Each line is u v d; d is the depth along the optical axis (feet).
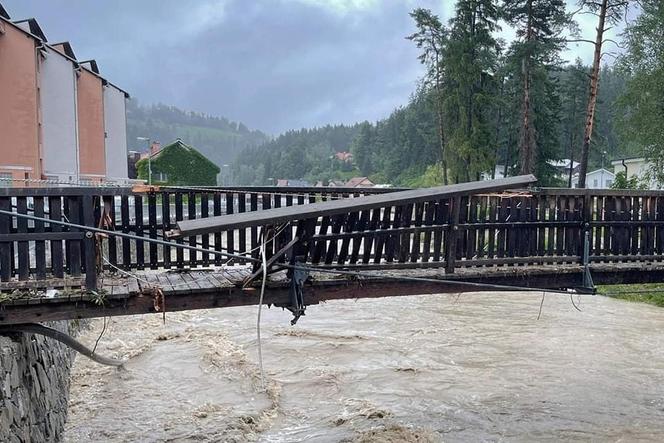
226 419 27.63
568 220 24.94
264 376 34.24
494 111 144.05
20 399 18.71
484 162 122.11
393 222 22.40
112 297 18.62
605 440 26.05
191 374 34.53
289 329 46.42
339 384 32.99
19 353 19.20
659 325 48.52
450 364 37.06
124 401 29.94
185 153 189.88
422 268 22.89
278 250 20.48
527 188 24.30
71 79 83.92
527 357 38.70
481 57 124.77
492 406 29.99
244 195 23.61
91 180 97.50
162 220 22.38
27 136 68.74
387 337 44.04
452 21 126.31
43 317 18.13
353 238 21.59
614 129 88.74
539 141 133.49
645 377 34.65
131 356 37.65
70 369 32.73
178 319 49.42
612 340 43.21
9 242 18.31
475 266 23.93
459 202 22.76
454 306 57.47
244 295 20.29
